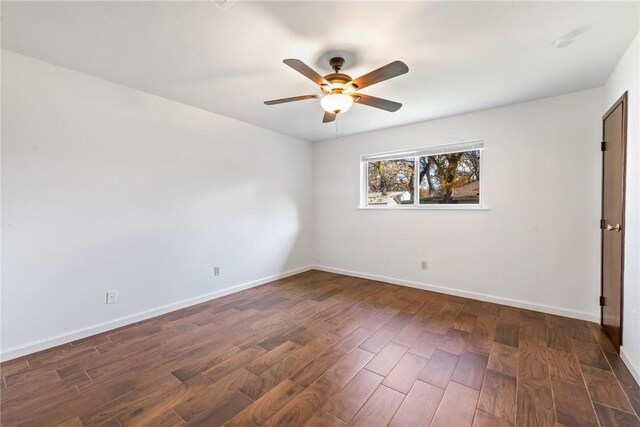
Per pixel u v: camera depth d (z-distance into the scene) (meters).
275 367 2.01
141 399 1.69
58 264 2.32
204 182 3.35
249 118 3.61
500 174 3.18
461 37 1.86
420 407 1.61
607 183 2.49
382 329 2.60
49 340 2.27
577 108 2.76
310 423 1.50
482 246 3.33
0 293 2.06
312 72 1.88
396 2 1.54
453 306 3.16
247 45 1.97
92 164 2.49
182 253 3.15
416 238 3.84
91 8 1.60
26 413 1.57
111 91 2.58
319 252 4.93
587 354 2.15
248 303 3.29
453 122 3.46
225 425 1.49
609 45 1.96
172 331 2.58
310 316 2.91
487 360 2.08
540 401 1.65
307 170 4.83
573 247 2.82
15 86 2.11
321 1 1.53
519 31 1.80
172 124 3.04
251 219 3.91
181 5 1.57
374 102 2.20
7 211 2.09
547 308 2.95
